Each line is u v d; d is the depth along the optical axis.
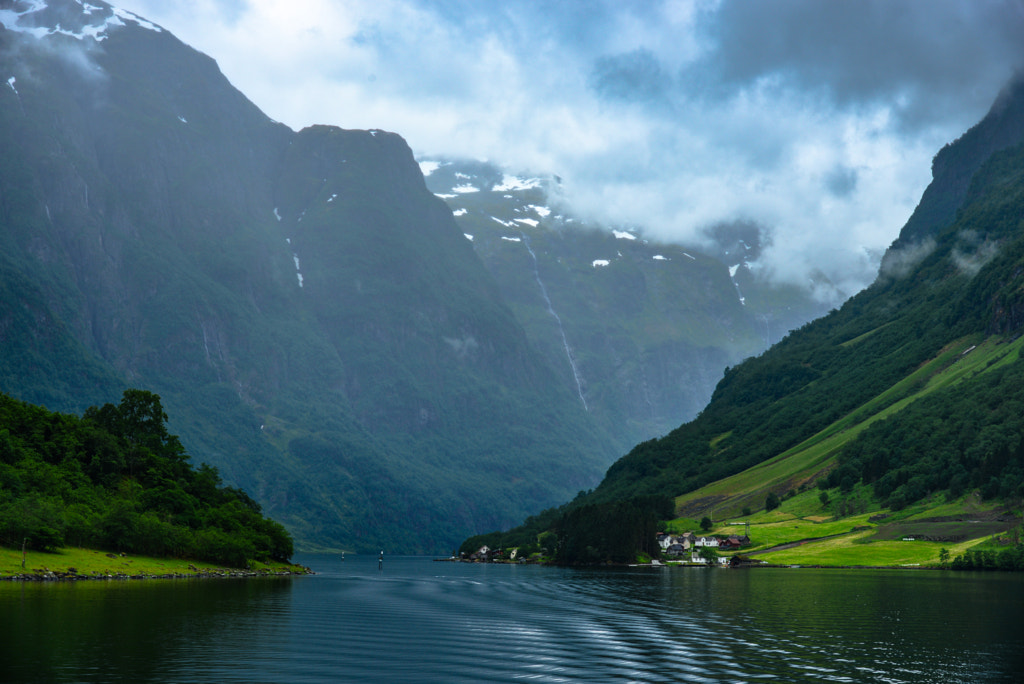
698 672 83.69
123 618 113.06
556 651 94.94
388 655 91.94
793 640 102.69
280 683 77.50
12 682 75.12
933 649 96.44
